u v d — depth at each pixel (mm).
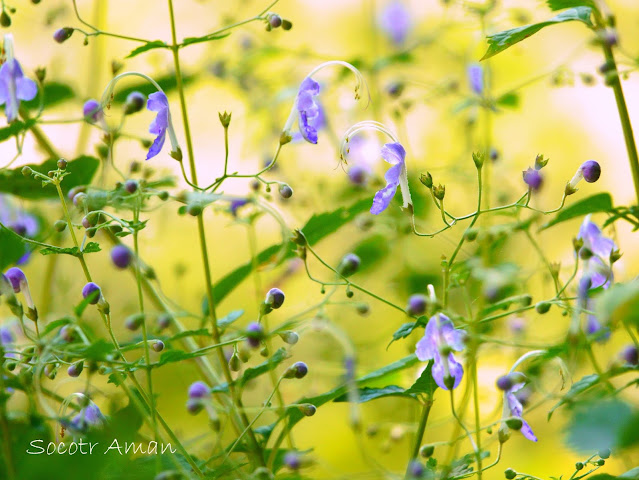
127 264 590
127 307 751
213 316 622
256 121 866
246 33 898
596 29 618
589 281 588
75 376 587
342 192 793
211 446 679
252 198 646
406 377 715
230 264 891
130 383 684
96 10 823
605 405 541
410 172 773
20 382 593
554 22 613
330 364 721
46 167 667
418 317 595
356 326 784
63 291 746
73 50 863
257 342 600
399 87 793
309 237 661
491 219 738
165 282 845
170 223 850
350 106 821
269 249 648
